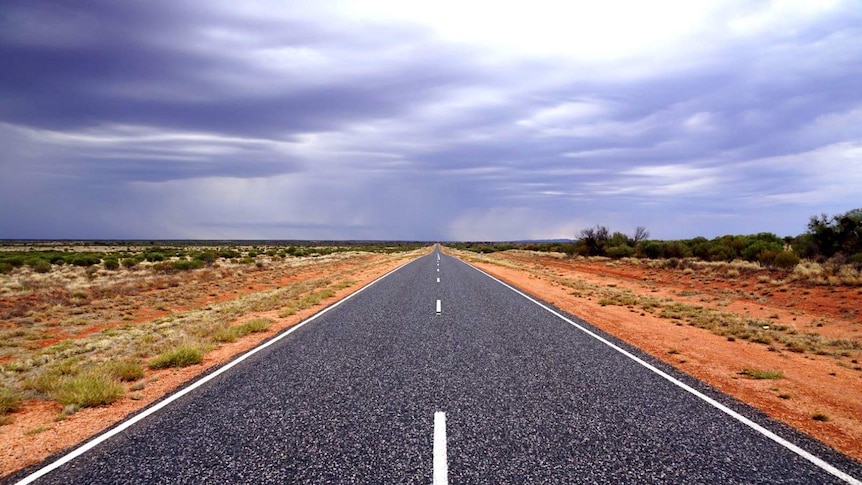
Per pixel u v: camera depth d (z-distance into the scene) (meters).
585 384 5.99
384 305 13.85
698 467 3.70
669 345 8.81
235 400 5.39
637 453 3.94
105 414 5.12
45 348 10.23
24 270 30.64
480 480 3.45
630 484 3.41
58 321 14.04
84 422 4.90
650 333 10.05
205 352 8.20
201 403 5.30
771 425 4.65
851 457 3.96
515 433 4.36
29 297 17.98
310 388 5.83
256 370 6.77
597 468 3.66
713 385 6.15
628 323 11.32
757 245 27.36
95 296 19.22
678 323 11.62
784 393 5.80
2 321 13.97
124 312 15.79
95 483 3.50
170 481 3.50
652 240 44.44
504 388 5.80
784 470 3.67
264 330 10.35
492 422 4.64
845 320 12.86
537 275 27.48
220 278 27.47
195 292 20.81
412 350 7.99
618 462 3.77
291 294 17.34
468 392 5.62
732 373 6.86
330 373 6.54
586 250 49.12
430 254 67.38
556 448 4.03
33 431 4.62
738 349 8.73
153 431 4.48
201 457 3.89
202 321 11.90
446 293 17.03
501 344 8.48
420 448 4.02
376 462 3.76
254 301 15.62
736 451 4.01
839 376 7.07
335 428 4.49
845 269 18.66
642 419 4.75
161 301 18.20
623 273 29.62
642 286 22.62
